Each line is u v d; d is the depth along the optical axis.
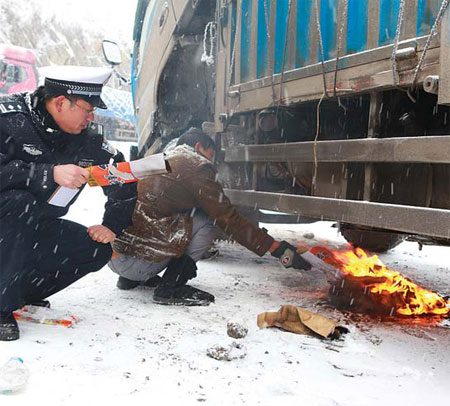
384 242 5.30
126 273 3.50
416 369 2.49
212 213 3.41
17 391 2.03
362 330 3.02
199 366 2.41
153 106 5.78
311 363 2.51
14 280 2.56
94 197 9.34
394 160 2.66
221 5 4.32
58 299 3.39
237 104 4.07
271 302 3.53
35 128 2.60
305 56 3.39
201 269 4.50
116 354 2.49
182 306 3.36
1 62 19.45
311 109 3.89
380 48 2.81
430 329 3.07
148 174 2.54
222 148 4.27
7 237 2.52
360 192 3.20
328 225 7.43
